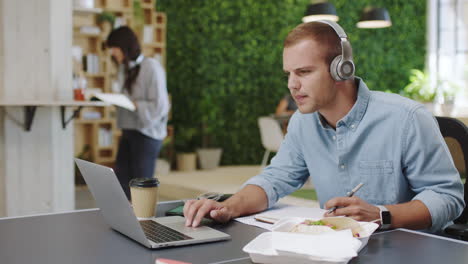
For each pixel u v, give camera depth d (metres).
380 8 6.61
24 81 3.33
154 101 3.72
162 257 1.05
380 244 1.14
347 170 1.59
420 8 8.80
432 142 1.49
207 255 1.07
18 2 3.29
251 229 1.31
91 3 5.59
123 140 3.80
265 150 7.77
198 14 7.41
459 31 8.60
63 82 3.44
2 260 1.04
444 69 8.73
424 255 1.05
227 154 7.64
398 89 8.67
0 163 3.32
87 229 1.30
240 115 7.66
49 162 3.42
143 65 3.74
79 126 6.54
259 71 7.70
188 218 1.33
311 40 1.39
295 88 1.43
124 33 3.70
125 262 1.02
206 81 7.48
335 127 1.60
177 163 7.21
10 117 3.32
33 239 1.20
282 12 7.71
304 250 1.00
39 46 3.35
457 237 1.42
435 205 1.38
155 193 1.42
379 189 1.56
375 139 1.53
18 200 3.36
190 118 7.49
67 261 1.03
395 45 8.63
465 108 6.11
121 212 1.16
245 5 7.55
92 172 1.23
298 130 1.68
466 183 1.61
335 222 1.13
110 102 3.32
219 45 7.50
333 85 1.43
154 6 7.04
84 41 6.41
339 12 8.17
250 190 1.55
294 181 1.73
